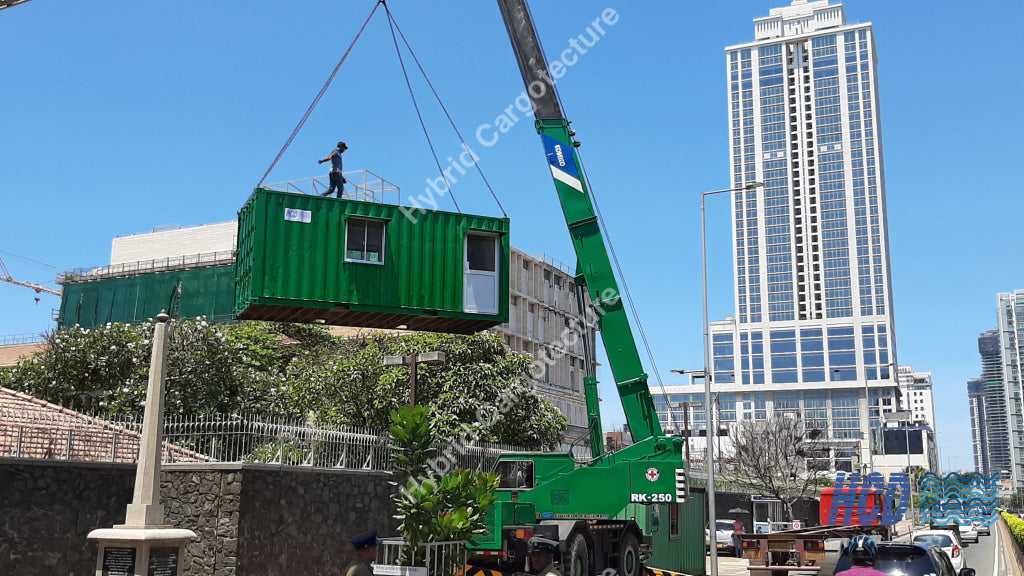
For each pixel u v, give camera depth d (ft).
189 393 87.92
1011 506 622.95
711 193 94.58
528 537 57.62
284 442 59.62
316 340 137.39
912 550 48.39
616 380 66.69
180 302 209.56
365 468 65.98
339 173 64.08
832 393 611.47
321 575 58.95
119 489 54.49
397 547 43.98
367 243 61.72
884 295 616.80
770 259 654.53
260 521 54.49
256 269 57.41
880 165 637.71
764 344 640.17
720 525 133.69
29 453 54.54
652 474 62.75
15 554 48.34
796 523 128.77
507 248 66.90
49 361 91.40
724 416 636.07
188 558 53.62
